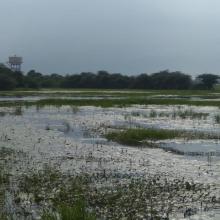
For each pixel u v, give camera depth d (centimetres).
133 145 2884
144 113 5372
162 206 1476
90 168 2080
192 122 4278
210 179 1878
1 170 1995
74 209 1328
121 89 16362
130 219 1350
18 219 1348
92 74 17725
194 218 1363
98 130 3631
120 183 1784
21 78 15412
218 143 2980
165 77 16375
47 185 1739
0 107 6347
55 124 4103
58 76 18788
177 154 2534
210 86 16312
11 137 3111
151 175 1945
